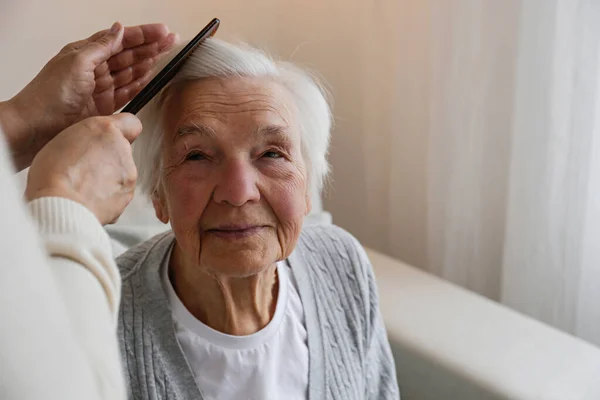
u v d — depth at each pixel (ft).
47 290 1.20
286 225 2.90
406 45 5.52
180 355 2.96
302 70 3.16
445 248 5.65
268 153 2.89
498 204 5.45
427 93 5.60
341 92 6.64
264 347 3.15
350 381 3.46
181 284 3.13
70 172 1.97
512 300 5.23
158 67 3.01
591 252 4.87
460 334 4.30
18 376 1.14
